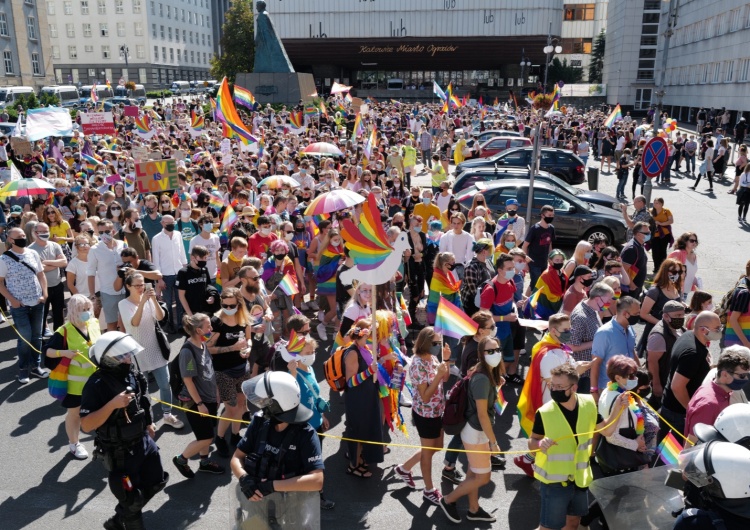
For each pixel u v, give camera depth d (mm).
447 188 13984
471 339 5965
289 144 24500
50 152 20297
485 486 5914
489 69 90938
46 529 5250
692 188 22703
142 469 4703
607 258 8758
